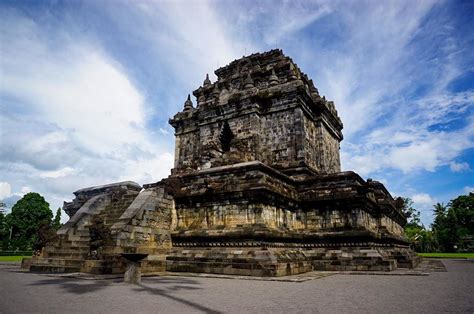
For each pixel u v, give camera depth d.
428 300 9.74
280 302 9.38
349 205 22.11
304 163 26.05
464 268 23.55
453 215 77.94
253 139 28.17
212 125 31.34
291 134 27.52
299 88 27.44
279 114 28.61
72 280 14.57
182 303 9.20
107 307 8.55
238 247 18.88
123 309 8.33
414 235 75.44
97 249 17.55
